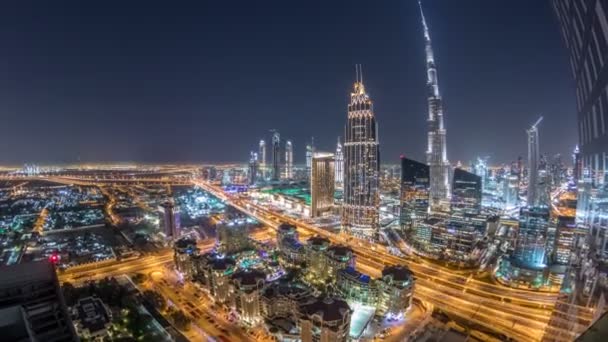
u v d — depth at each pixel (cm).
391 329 16575
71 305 17600
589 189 5309
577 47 5684
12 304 4750
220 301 18925
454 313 18125
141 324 16400
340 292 19912
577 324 5184
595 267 4803
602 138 4553
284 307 17162
